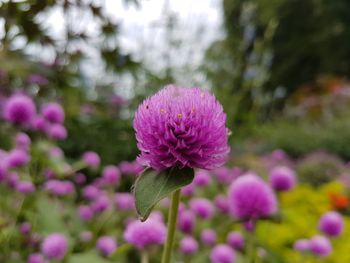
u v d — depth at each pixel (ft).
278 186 6.07
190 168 2.35
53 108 6.06
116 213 7.06
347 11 48.73
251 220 4.51
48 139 5.95
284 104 44.45
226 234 6.45
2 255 4.75
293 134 26.61
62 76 7.15
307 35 51.52
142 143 2.37
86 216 6.59
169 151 2.30
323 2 48.73
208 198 9.07
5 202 5.56
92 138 11.01
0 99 7.55
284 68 52.01
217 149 2.38
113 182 7.81
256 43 18.84
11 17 5.08
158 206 7.41
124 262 5.33
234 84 18.33
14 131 5.78
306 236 7.88
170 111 2.40
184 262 5.58
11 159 5.55
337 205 10.37
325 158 17.60
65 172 5.86
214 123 2.39
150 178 2.33
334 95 33.40
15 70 6.72
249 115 16.69
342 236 7.79
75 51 6.53
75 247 5.76
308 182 15.89
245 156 15.14
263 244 4.65
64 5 5.64
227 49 18.78
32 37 5.59
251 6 29.86
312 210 10.67
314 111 32.86
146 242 4.16
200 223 6.70
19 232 5.07
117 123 11.83
